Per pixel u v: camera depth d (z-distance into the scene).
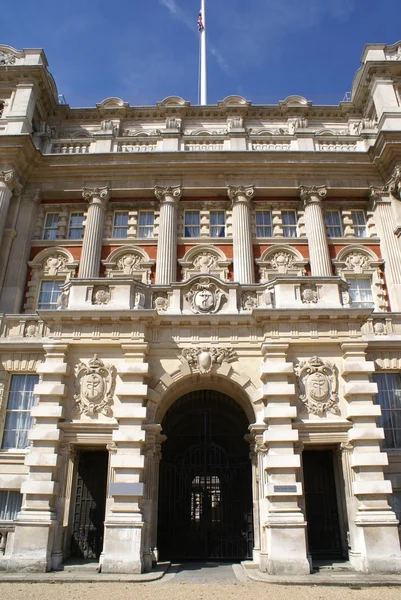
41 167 30.98
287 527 14.50
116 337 16.86
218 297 17.80
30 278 29.28
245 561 16.78
